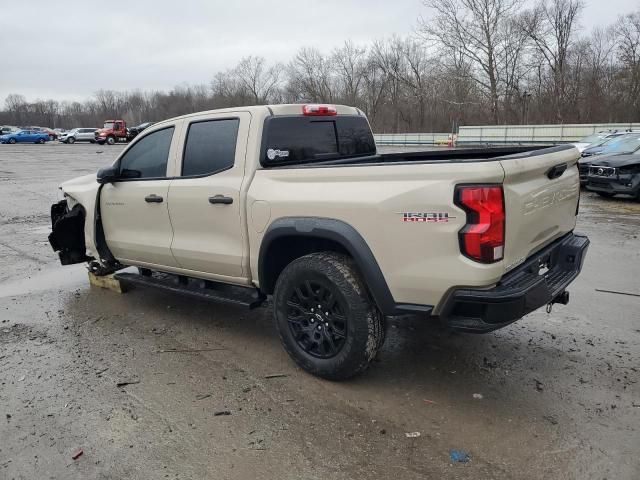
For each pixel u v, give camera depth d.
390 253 3.11
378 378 3.65
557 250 3.77
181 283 4.76
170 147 4.46
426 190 2.93
